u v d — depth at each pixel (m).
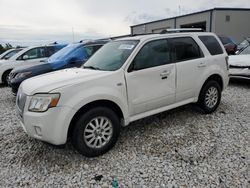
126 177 3.02
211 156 3.40
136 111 3.91
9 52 12.71
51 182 2.99
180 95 4.48
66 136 3.21
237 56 8.42
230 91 7.28
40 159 3.53
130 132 4.30
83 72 3.84
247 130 4.25
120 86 3.64
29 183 2.99
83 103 3.26
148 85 3.97
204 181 2.86
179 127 4.45
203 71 4.77
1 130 4.71
